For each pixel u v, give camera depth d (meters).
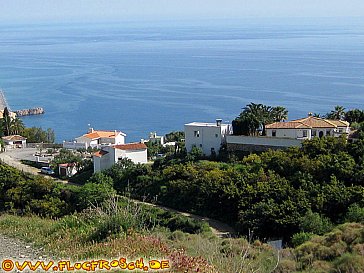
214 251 15.41
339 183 36.81
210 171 45.31
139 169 52.00
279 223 32.75
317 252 19.31
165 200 44.41
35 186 39.00
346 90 159.62
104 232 17.11
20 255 15.41
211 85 183.38
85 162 62.38
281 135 53.91
